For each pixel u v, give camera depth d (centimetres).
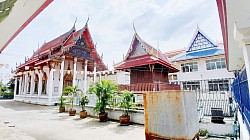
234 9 243
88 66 2422
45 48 2414
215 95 1163
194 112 433
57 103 1772
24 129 707
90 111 1069
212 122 662
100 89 930
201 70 1844
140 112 810
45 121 902
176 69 1716
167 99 383
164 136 371
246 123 340
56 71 2061
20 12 314
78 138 573
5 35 448
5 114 1170
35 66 2148
